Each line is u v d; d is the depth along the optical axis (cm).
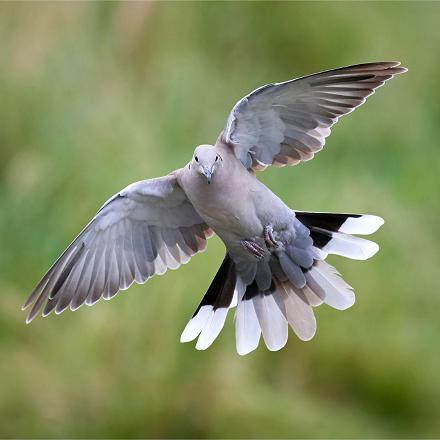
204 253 1287
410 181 1469
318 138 898
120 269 966
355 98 873
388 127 1505
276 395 1277
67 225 1377
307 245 910
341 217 909
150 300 1282
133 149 1395
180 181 899
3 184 1435
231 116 861
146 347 1278
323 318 1310
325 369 1301
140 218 949
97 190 1377
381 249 1344
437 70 1552
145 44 1494
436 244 1397
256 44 1518
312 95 870
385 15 1557
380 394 1301
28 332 1318
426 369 1303
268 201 887
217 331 938
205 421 1256
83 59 1478
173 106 1447
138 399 1267
